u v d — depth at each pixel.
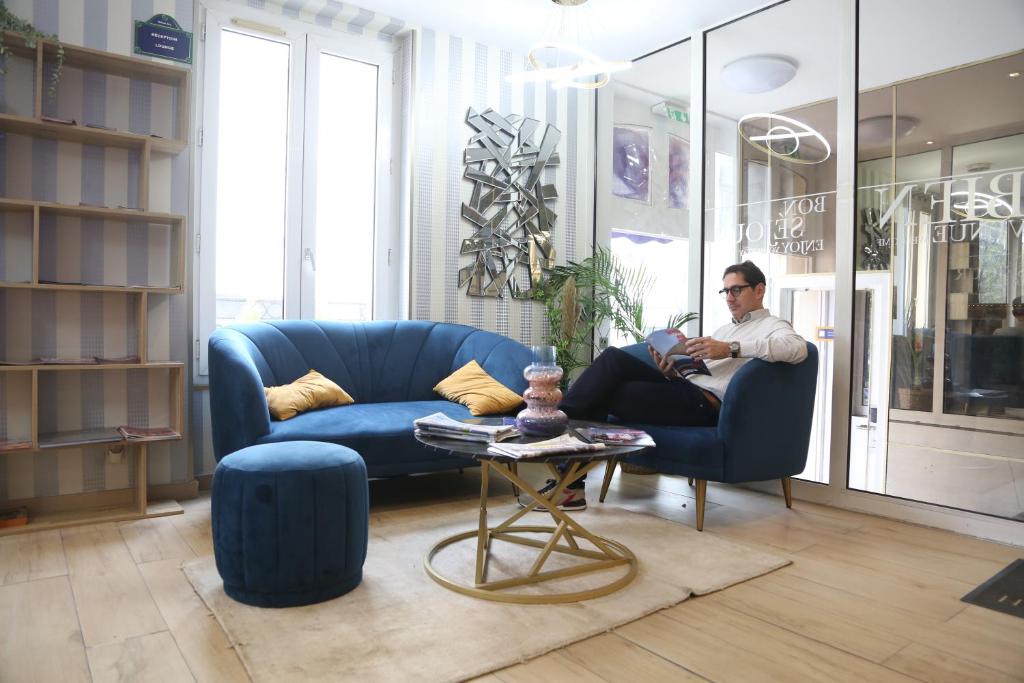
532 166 4.57
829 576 2.32
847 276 3.31
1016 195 2.79
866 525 2.99
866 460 3.23
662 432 2.93
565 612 1.94
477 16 3.94
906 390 3.10
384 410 3.32
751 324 3.25
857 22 3.29
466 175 4.27
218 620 1.86
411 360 3.88
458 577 2.19
